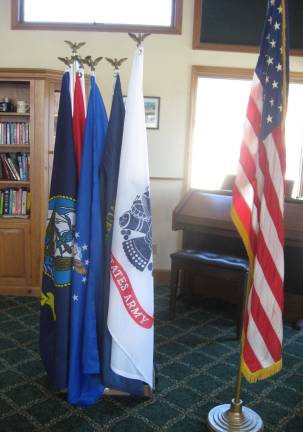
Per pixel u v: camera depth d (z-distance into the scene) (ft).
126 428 6.59
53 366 7.19
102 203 7.01
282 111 6.01
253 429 6.48
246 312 6.47
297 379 8.18
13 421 6.68
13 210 12.43
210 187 14.46
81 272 6.94
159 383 7.88
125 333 6.83
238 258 10.62
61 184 6.96
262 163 6.13
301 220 10.23
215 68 13.05
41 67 12.90
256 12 12.86
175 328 10.41
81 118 7.15
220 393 7.61
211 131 14.23
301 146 13.80
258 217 6.25
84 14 12.94
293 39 13.00
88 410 7.02
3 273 12.28
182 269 10.63
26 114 11.85
